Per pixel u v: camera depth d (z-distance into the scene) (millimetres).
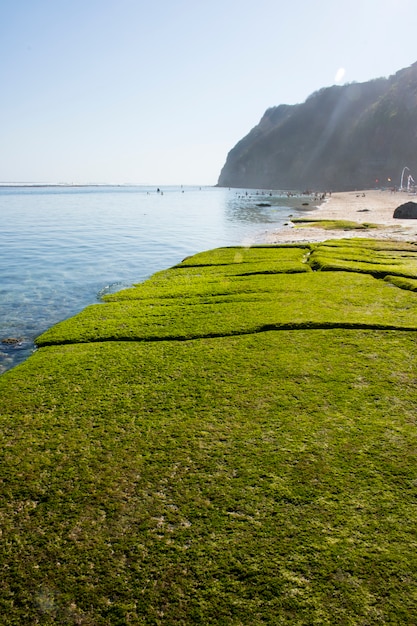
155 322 15062
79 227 56969
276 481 6984
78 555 5777
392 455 7539
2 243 40906
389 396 9438
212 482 7008
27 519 6383
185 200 144250
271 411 8969
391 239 34438
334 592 5199
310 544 5840
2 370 12680
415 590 5203
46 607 5137
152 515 6398
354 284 19391
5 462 7633
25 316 18406
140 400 9586
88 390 10125
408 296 17250
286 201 114938
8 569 5613
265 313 15375
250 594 5203
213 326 14250
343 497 6621
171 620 4945
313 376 10430
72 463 7562
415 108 170500
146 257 33656
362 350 11898
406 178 162875
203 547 5836
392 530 6031
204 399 9523
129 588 5328
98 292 22438
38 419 8953
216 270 24203
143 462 7535
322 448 7762
